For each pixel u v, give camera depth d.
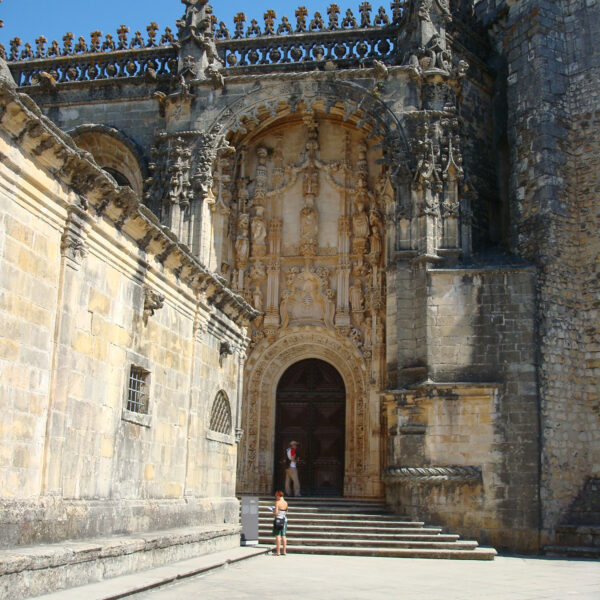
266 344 32.41
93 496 13.41
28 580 10.12
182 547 16.25
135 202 14.21
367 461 30.48
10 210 11.00
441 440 26.02
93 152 32.78
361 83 30.16
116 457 14.34
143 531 15.20
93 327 13.48
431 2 30.64
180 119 30.66
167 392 16.92
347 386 31.83
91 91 32.78
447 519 25.34
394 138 29.39
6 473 10.82
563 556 24.22
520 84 29.58
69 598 10.19
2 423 10.74
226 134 30.48
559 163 28.45
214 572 15.95
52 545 11.54
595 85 28.72
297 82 30.50
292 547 22.75
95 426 13.52
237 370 22.61
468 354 26.64
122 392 14.62
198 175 29.77
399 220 28.56
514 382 26.11
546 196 27.92
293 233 33.25
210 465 19.83
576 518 25.66
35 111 11.12
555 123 28.73
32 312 11.55
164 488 16.64
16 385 11.10
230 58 32.53
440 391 26.30
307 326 32.19
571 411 26.56
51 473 11.84
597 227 27.75
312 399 32.50
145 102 32.31
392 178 28.81
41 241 11.81
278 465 32.19
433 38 29.94
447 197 28.47
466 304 27.00
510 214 29.08
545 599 13.52
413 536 23.81
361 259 32.38
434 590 14.52
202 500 18.94
